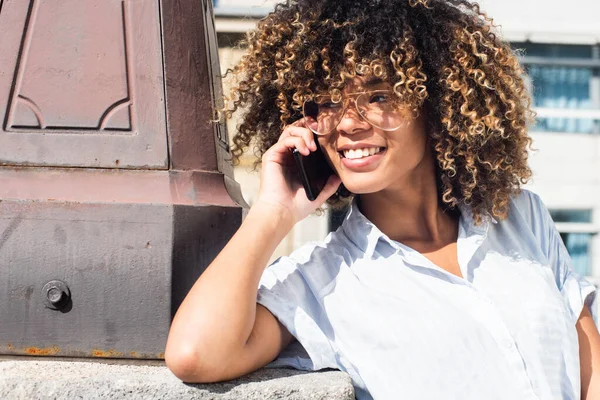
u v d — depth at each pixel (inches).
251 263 45.9
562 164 319.6
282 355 49.3
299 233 285.0
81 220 48.6
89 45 50.8
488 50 50.4
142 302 48.3
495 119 49.3
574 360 48.5
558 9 311.7
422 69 49.1
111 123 50.4
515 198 54.5
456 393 45.7
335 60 47.5
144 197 49.1
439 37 49.1
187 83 51.7
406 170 48.4
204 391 42.7
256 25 52.4
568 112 313.9
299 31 47.9
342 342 47.8
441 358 46.1
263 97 53.0
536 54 314.8
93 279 48.4
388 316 47.4
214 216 50.1
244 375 45.6
